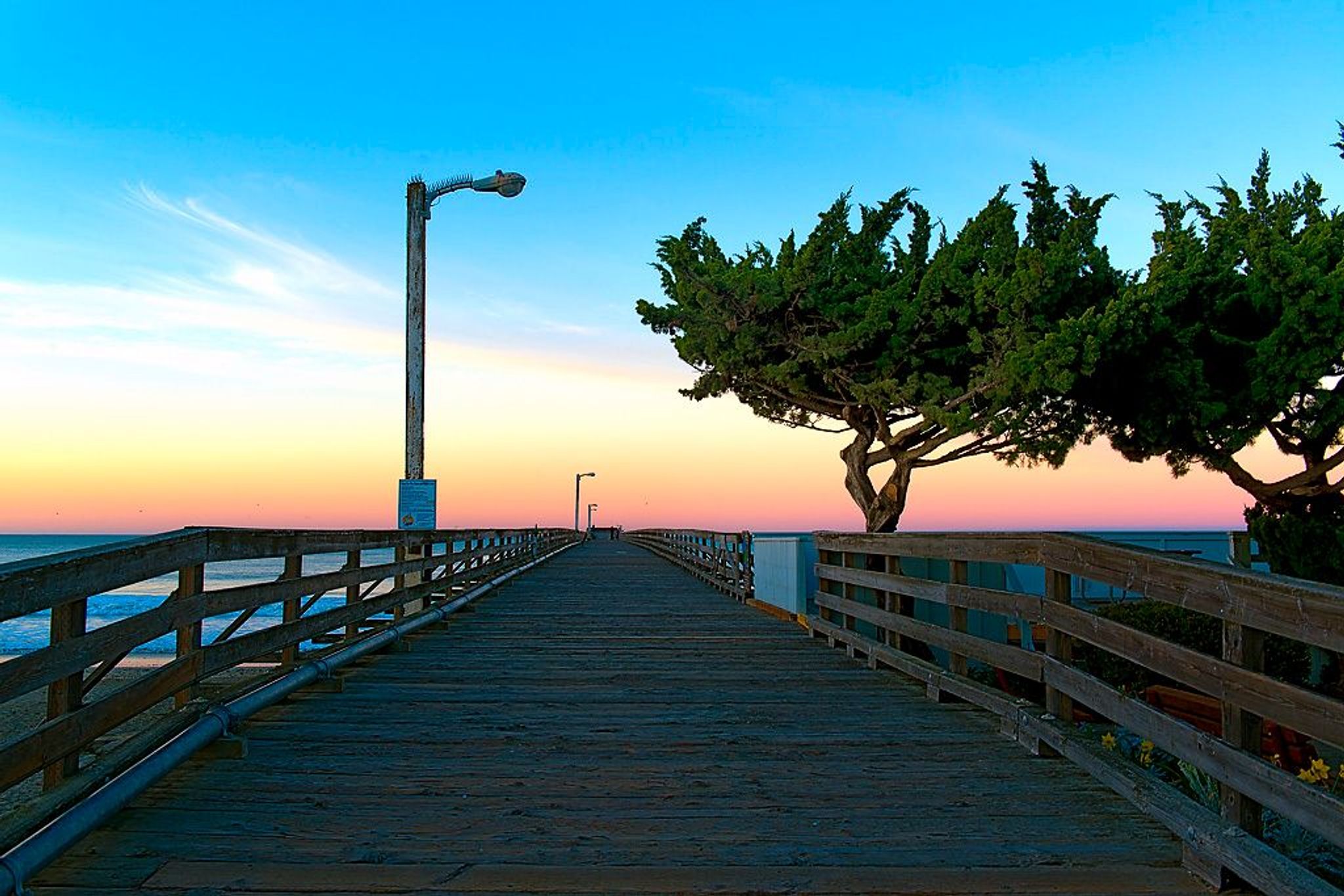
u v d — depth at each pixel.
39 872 3.10
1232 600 3.21
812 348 9.39
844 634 8.55
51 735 3.19
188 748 4.21
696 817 3.79
